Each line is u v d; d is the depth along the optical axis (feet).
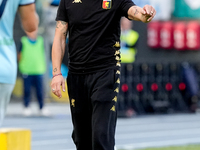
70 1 48.88
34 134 107.14
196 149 86.48
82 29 48.19
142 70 150.20
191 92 158.40
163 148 87.56
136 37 146.61
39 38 142.20
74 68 48.83
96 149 47.09
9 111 154.10
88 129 49.85
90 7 47.78
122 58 146.00
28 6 47.65
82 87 48.75
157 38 151.94
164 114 156.97
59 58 49.49
